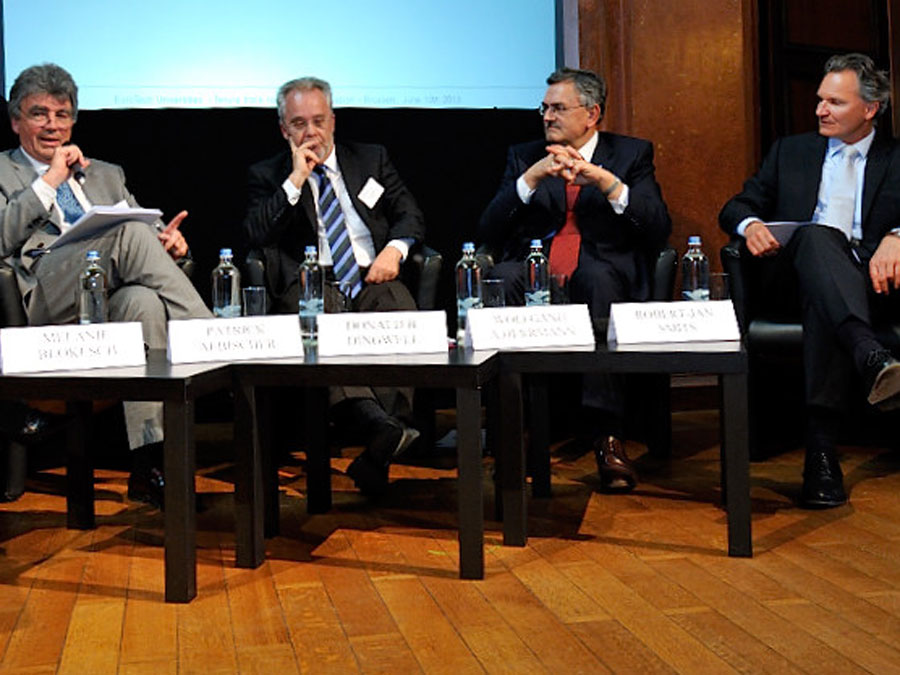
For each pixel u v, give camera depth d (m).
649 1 4.08
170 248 2.97
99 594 1.97
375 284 3.12
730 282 3.08
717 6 4.11
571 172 3.03
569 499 2.71
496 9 4.12
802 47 4.41
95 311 2.46
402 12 4.06
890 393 2.39
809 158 3.30
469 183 4.04
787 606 1.81
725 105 4.14
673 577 2.00
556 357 2.18
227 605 1.88
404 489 2.88
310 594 1.94
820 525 2.39
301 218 3.24
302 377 2.07
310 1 4.00
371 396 2.71
